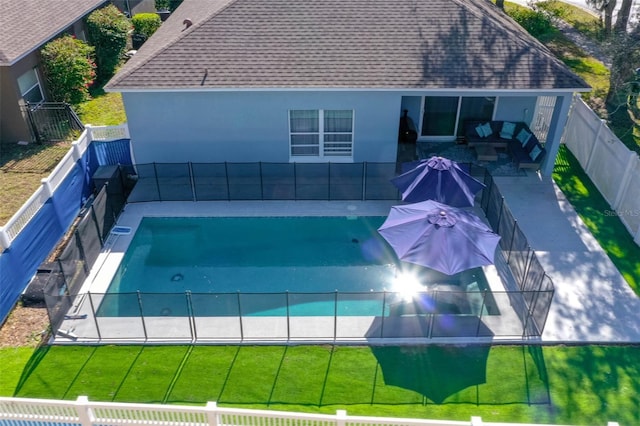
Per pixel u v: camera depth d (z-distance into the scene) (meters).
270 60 17.84
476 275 15.04
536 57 18.12
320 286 14.91
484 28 18.73
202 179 18.12
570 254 15.86
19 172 19.53
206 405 10.46
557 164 20.20
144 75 17.42
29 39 21.34
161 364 12.43
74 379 12.02
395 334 13.01
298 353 12.70
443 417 11.20
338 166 17.78
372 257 15.96
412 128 20.80
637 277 15.01
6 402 10.01
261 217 17.61
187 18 21.72
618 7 37.09
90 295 12.27
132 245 16.42
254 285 14.95
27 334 13.17
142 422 10.11
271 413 9.67
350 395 11.67
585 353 12.70
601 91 24.89
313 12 18.98
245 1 19.14
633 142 21.27
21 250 14.23
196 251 16.22
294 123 18.66
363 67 17.78
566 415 11.27
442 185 15.24
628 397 11.66
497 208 16.08
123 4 32.69
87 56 25.47
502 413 11.30
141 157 19.05
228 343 12.98
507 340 13.01
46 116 21.72
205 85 17.27
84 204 17.72
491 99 20.73
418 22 18.86
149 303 12.95
